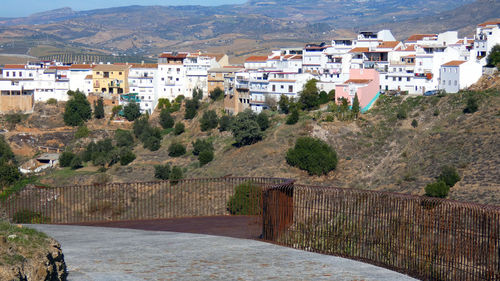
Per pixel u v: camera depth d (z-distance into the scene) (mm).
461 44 135125
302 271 23734
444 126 97812
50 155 135500
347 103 112750
